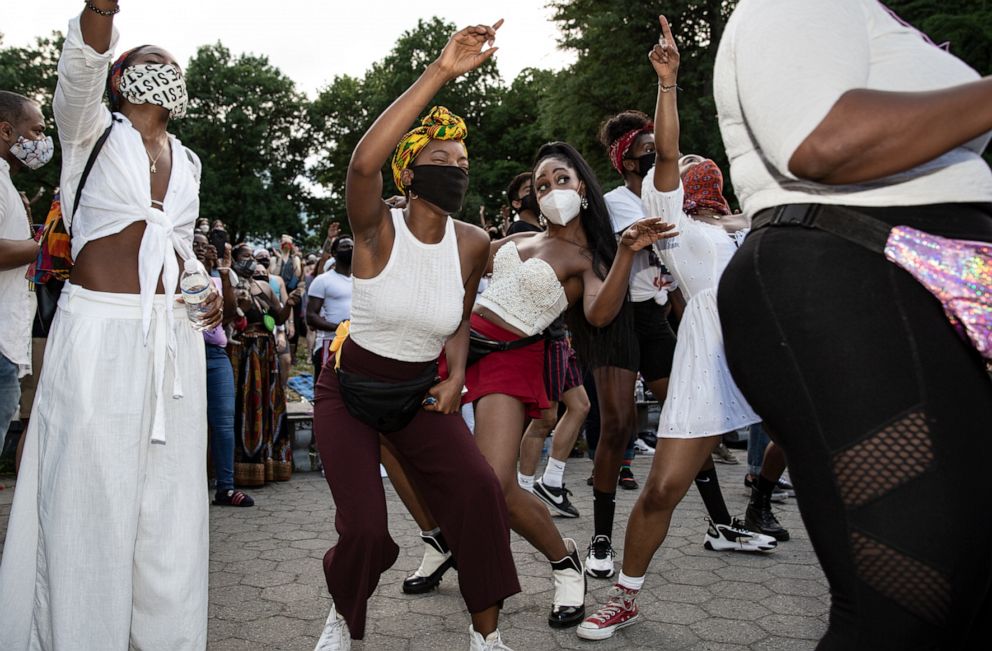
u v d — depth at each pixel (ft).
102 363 7.39
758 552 13.42
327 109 158.61
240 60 154.81
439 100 140.26
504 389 9.93
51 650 7.28
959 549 3.81
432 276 8.07
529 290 10.10
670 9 77.25
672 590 11.65
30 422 7.82
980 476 3.83
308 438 21.68
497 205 132.57
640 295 12.87
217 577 12.45
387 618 10.68
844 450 3.98
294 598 11.49
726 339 4.60
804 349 4.08
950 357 3.90
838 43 3.91
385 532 7.84
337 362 8.54
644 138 13.02
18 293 11.69
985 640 4.33
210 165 144.05
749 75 4.05
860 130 3.65
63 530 7.19
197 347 8.14
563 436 15.93
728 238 10.82
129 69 7.92
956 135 3.59
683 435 9.52
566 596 10.39
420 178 7.93
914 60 4.17
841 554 4.06
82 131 7.57
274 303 20.40
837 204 4.16
